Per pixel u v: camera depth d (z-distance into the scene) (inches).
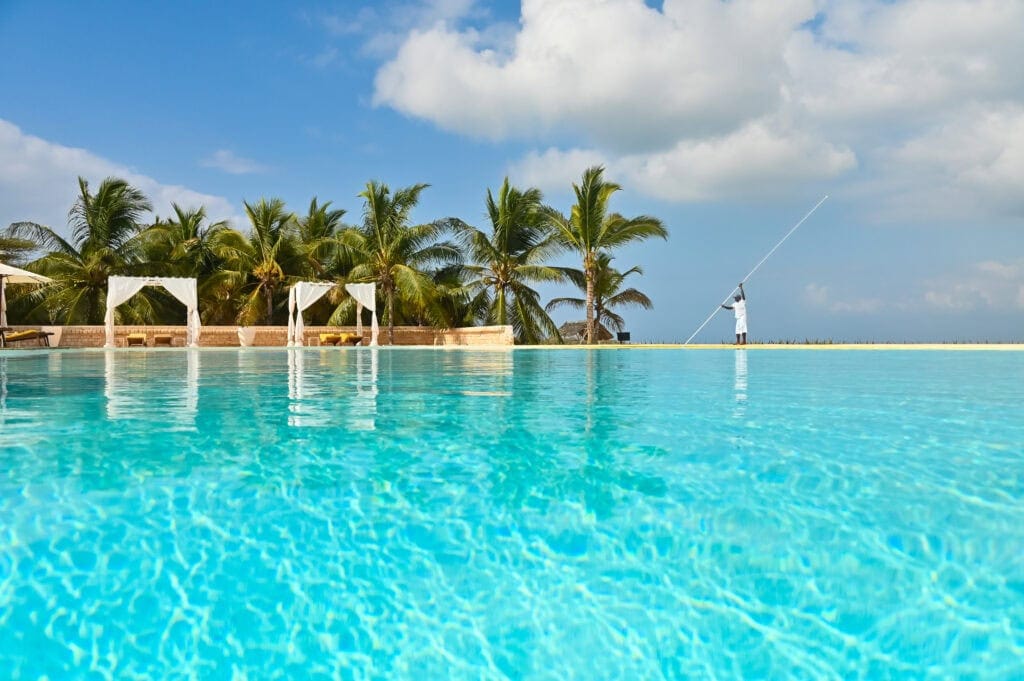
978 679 48.8
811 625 56.2
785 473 102.7
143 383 261.4
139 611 58.5
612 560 69.8
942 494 91.0
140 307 876.0
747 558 69.8
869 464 108.1
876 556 69.7
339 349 713.6
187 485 96.7
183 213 966.4
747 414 167.9
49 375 306.3
